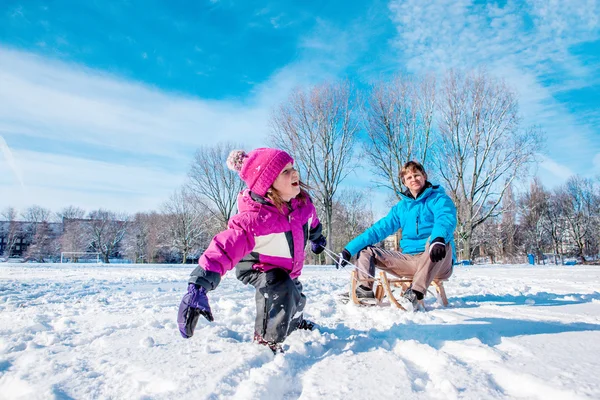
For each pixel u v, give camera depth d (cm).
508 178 2303
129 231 5056
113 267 1263
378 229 349
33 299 419
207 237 4194
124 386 137
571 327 208
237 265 202
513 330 201
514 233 3956
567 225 4297
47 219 5378
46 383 140
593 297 373
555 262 4106
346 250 337
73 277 757
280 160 197
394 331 213
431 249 286
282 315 181
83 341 208
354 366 149
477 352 161
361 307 307
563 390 113
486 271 970
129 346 189
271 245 195
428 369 148
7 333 232
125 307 345
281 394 130
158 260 4553
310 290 459
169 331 224
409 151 2430
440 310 288
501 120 2311
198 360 162
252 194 200
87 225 5031
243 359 158
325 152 2497
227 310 309
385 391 125
